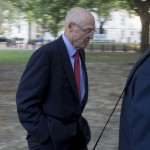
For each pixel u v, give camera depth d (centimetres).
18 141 394
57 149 182
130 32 3009
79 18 186
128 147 117
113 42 2842
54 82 182
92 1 1756
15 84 814
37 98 179
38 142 185
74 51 193
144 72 110
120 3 2184
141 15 1930
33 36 3900
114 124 469
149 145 100
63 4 1698
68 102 186
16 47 3105
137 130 104
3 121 475
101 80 876
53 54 181
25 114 179
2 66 1237
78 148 200
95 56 1805
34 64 179
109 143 393
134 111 107
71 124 189
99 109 554
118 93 699
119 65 1277
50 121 183
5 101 613
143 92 106
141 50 2016
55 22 1975
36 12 1777
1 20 3459
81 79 202
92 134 425
